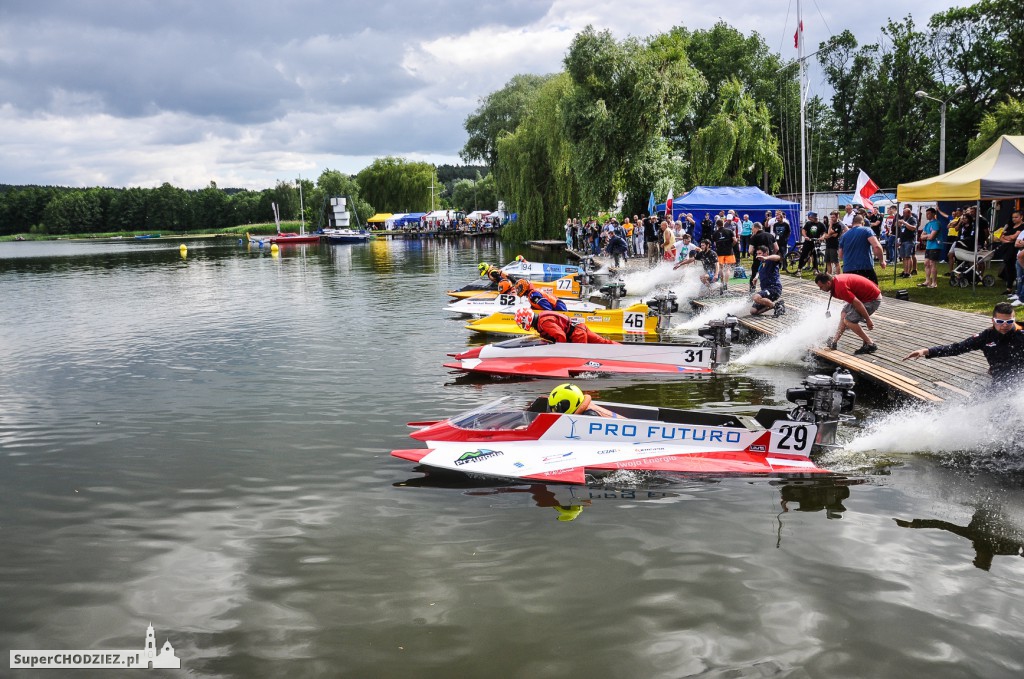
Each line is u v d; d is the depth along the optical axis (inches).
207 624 225.6
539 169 2162.9
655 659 197.9
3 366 650.2
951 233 823.7
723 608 221.9
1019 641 200.1
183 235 5944.9
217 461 381.7
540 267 1105.4
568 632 212.4
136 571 263.4
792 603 223.0
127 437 430.6
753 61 2508.6
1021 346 330.3
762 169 2150.6
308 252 2598.4
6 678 201.6
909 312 605.3
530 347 575.5
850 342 534.3
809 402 356.2
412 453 358.0
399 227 4067.4
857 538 264.4
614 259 1212.5
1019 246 557.0
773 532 272.4
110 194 6200.8
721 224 891.4
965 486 308.5
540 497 314.8
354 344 710.5
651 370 543.2
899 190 764.0
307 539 283.3
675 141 2449.6
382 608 230.1
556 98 1929.1
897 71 2310.5
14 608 240.1
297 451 393.4
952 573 237.1
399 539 279.7
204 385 555.8
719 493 310.3
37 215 6309.1
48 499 336.2
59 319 949.2
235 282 1443.2
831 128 2605.8
